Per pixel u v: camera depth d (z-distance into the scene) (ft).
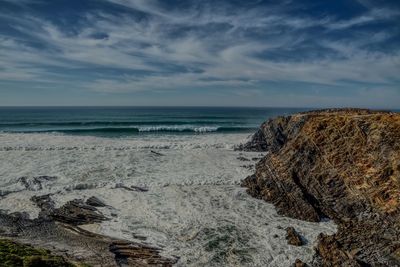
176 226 65.92
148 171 103.30
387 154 67.21
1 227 62.54
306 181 77.56
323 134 81.25
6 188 83.76
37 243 56.34
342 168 73.61
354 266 51.39
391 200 61.36
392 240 55.21
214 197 81.66
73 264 44.68
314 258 55.36
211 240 60.59
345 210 68.54
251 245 59.11
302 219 69.87
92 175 97.04
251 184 87.92
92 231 63.36
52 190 83.97
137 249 56.70
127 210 73.41
